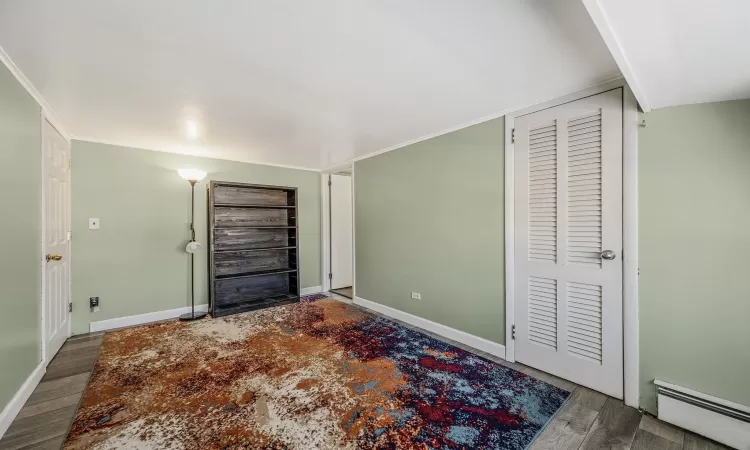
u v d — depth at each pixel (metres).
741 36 1.04
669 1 0.91
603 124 1.89
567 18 1.29
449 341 2.77
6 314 1.60
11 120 1.67
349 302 4.14
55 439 1.51
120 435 1.53
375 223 3.72
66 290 2.77
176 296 3.56
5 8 1.18
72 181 2.96
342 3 1.19
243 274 3.83
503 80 1.87
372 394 1.89
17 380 1.71
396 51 1.54
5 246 1.60
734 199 1.51
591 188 1.94
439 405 1.78
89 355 2.46
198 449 1.44
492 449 1.44
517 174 2.33
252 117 2.49
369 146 3.46
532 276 2.25
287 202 4.46
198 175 3.42
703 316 1.59
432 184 3.00
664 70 1.29
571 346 2.04
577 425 1.62
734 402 1.50
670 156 1.67
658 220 1.71
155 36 1.40
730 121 1.52
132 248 3.29
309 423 1.62
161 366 2.27
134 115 2.43
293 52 1.55
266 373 2.16
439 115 2.49
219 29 1.35
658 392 1.68
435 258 2.98
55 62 1.62
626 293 1.81
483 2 1.18
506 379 2.08
